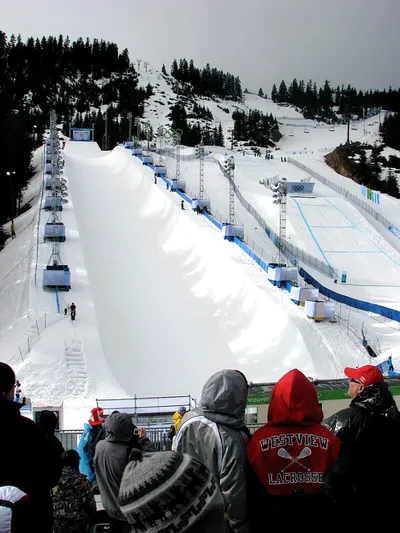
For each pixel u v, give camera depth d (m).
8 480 3.81
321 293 37.34
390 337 30.64
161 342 28.64
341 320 31.03
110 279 36.16
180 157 73.19
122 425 4.62
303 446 3.58
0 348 24.72
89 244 41.84
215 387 3.87
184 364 26.70
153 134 112.94
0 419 3.92
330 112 187.00
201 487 2.78
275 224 50.66
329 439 3.63
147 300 33.53
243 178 67.69
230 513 3.65
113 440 4.60
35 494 3.89
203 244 40.09
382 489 3.18
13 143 59.25
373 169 80.81
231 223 43.91
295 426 3.64
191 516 2.69
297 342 27.08
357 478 3.14
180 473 2.78
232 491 3.61
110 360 25.38
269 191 62.56
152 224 47.81
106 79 174.00
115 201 54.75
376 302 36.81
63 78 164.88
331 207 55.31
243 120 144.75
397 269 43.53
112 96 156.88
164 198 50.94
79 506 5.45
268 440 3.62
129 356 26.67
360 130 155.25
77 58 174.88
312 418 3.70
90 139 95.75
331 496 3.08
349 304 35.72
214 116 168.88
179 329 30.19
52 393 21.75
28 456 3.89
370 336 30.25
